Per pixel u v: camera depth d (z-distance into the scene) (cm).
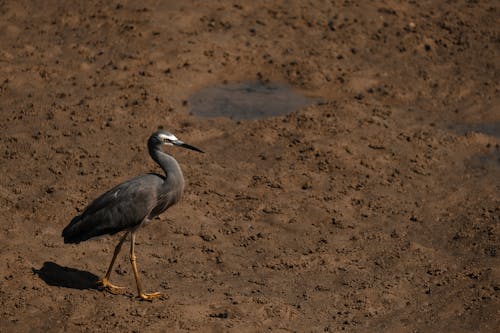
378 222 1492
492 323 1204
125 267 1299
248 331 1150
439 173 1669
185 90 1917
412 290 1296
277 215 1485
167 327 1138
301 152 1698
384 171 1658
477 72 2095
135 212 1184
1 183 1514
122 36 2120
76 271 1266
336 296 1267
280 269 1332
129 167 1602
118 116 1780
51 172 1565
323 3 2369
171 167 1229
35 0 2288
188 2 2302
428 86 2019
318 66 2056
